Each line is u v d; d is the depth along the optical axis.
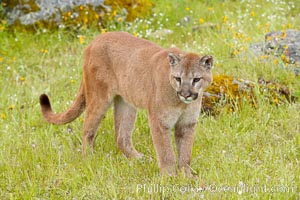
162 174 10.06
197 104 10.20
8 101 13.60
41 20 17.42
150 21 18.14
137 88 10.65
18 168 10.65
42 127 12.55
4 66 15.66
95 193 9.57
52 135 12.01
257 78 13.51
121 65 10.98
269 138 11.61
